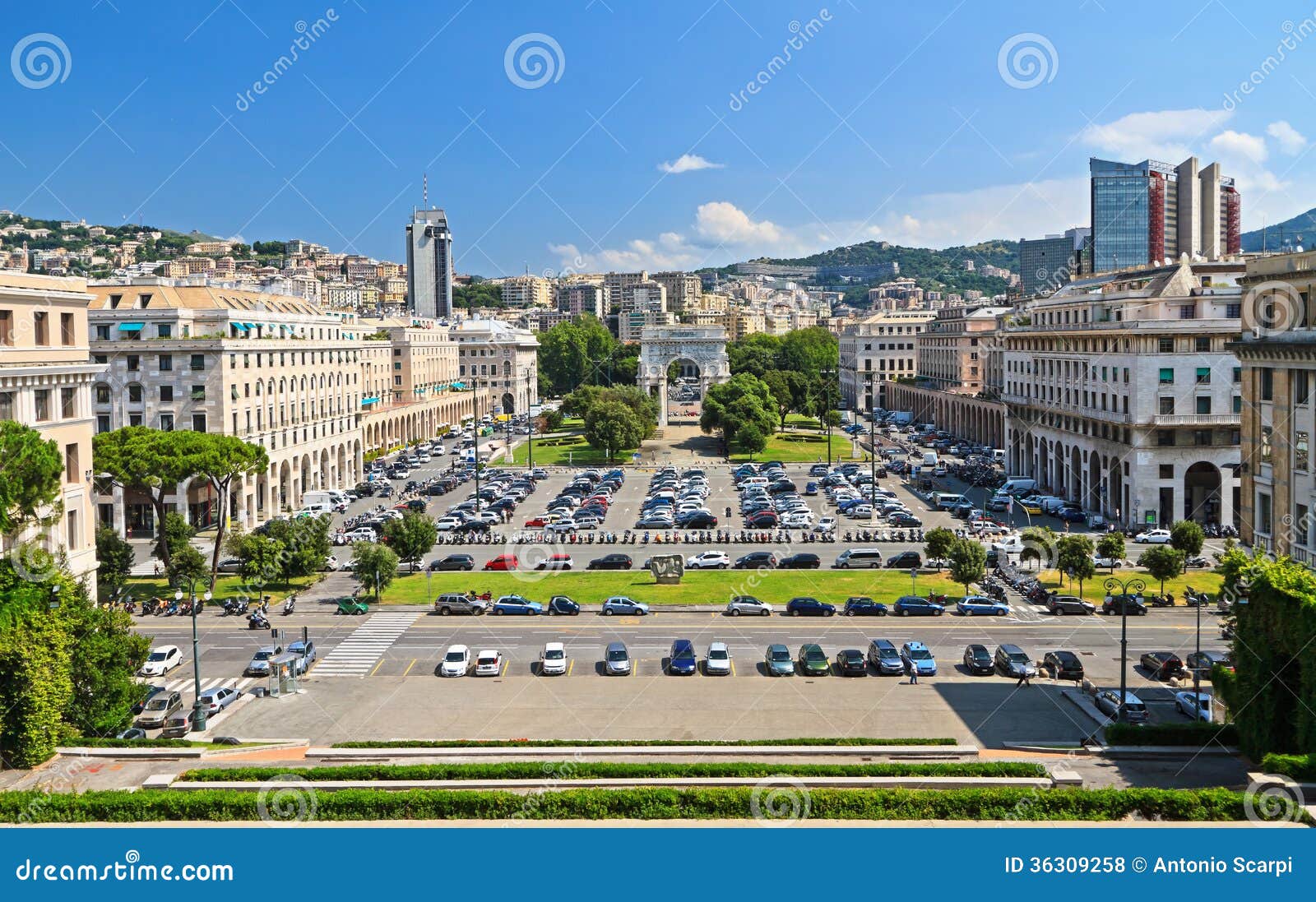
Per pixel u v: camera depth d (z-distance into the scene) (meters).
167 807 39.50
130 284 133.88
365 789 43.97
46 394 68.94
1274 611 49.28
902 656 70.56
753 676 67.75
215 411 126.19
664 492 148.38
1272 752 49.22
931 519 131.88
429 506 148.00
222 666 71.94
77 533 72.00
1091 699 61.94
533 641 76.69
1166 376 119.06
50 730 50.50
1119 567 100.31
